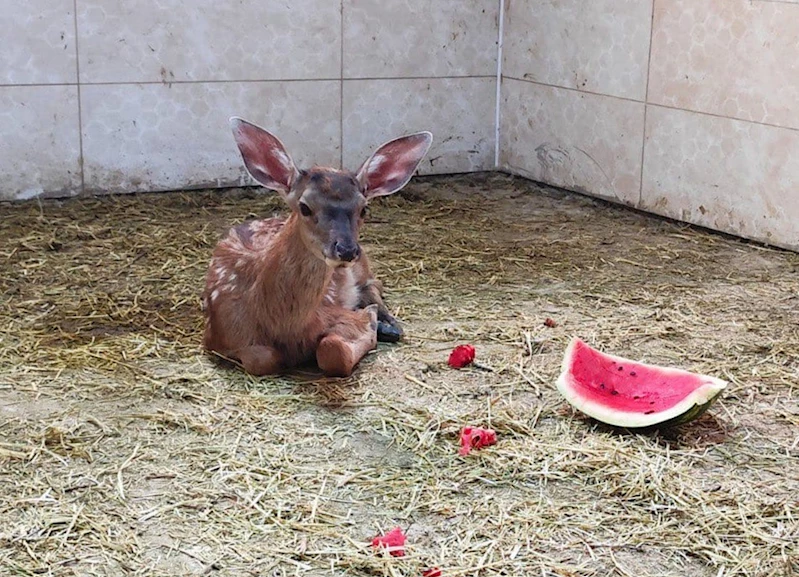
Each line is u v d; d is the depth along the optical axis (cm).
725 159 210
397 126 256
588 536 100
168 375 135
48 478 109
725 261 194
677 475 111
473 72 261
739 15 203
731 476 112
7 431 119
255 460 113
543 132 253
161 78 232
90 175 231
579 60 240
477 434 117
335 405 127
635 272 186
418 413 125
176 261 188
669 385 125
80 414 124
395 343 148
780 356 146
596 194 241
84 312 159
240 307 138
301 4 240
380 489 108
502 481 110
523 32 254
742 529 101
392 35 250
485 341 150
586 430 122
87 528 100
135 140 233
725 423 124
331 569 94
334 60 245
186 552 96
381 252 195
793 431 123
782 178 199
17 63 220
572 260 193
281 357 137
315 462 113
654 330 156
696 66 212
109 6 225
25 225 208
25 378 134
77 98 227
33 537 98
